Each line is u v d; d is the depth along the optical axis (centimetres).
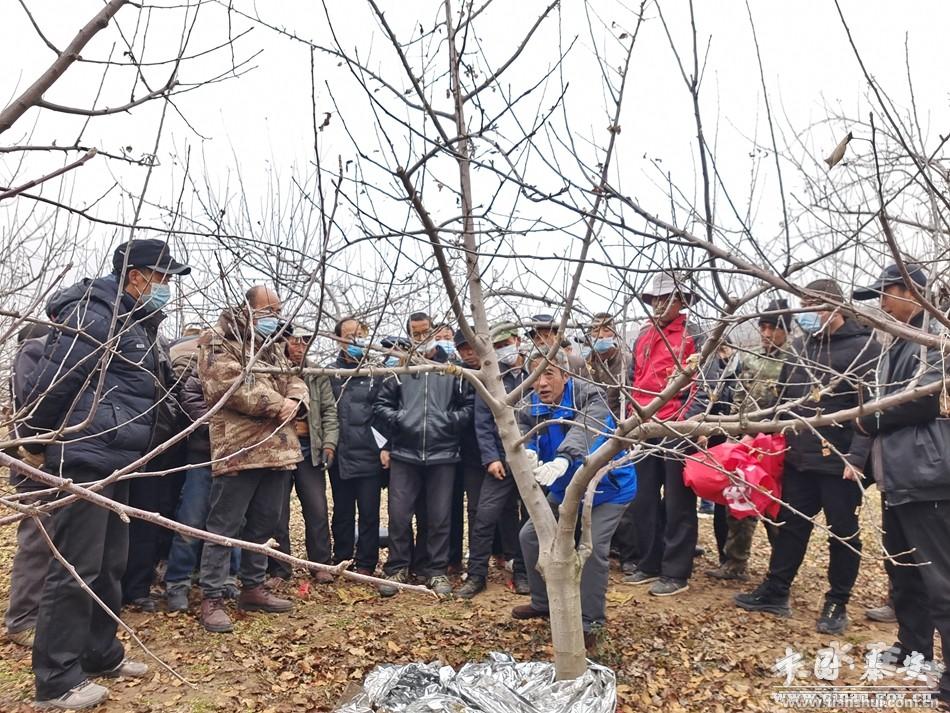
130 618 427
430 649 404
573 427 379
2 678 347
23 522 394
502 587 520
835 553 431
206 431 444
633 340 450
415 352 301
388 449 520
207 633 408
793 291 179
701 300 252
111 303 312
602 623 397
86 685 324
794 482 439
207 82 171
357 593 499
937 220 191
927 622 366
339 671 375
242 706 335
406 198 229
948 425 319
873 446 355
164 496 455
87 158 147
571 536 305
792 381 424
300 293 262
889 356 340
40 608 318
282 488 444
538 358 342
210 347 392
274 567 519
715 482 434
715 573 547
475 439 521
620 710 342
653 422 274
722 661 396
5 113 138
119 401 318
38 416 302
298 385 429
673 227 186
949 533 323
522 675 326
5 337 173
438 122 225
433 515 508
